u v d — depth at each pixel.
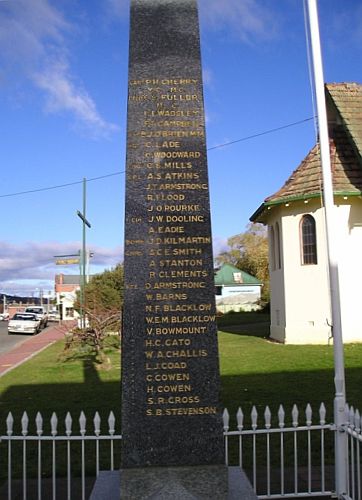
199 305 4.95
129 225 5.04
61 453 7.71
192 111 5.21
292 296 21.77
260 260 56.56
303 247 21.66
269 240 24.48
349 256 20.61
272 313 24.16
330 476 6.46
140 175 5.11
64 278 85.38
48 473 6.89
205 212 5.09
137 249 5.01
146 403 4.79
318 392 11.21
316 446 7.68
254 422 5.71
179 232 5.04
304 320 21.39
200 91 5.25
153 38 5.30
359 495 5.35
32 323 40.16
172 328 4.91
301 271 21.56
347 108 22.22
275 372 14.19
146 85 5.23
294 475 6.28
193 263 5.01
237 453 7.48
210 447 4.75
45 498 6.04
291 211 21.97
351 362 15.65
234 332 28.61
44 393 12.56
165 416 4.78
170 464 4.71
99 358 19.31
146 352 4.87
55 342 29.97
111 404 10.85
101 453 7.63
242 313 47.72
